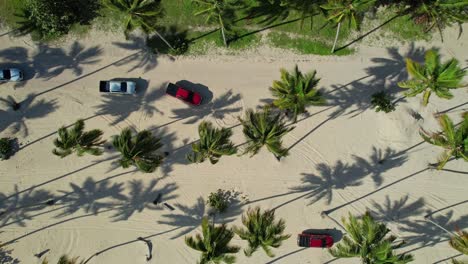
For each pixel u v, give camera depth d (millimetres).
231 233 27281
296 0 29453
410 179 30266
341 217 30266
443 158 27453
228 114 30391
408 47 30094
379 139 30266
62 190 30594
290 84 25812
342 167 30375
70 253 30547
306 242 29531
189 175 30516
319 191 30422
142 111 30453
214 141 26562
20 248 30594
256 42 30312
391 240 26500
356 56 30188
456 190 30203
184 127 30406
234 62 30375
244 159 30438
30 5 28812
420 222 30297
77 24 30344
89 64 30391
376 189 30344
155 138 29281
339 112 30297
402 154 30188
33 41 30328
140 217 30609
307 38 30219
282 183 30469
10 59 30297
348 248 27031
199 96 29672
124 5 24984
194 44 30359
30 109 30422
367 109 30234
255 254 30406
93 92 30406
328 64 30219
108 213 30609
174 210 30578
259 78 30359
